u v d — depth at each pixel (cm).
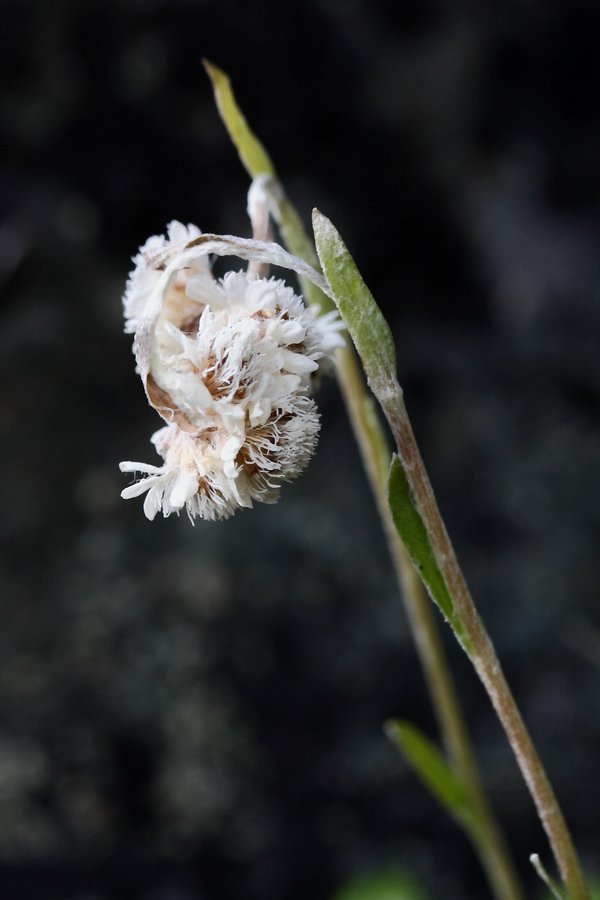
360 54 57
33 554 42
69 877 39
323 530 44
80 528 43
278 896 40
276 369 18
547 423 53
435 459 52
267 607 42
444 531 19
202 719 41
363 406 22
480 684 44
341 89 57
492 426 53
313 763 42
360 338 18
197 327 19
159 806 40
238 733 41
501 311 60
